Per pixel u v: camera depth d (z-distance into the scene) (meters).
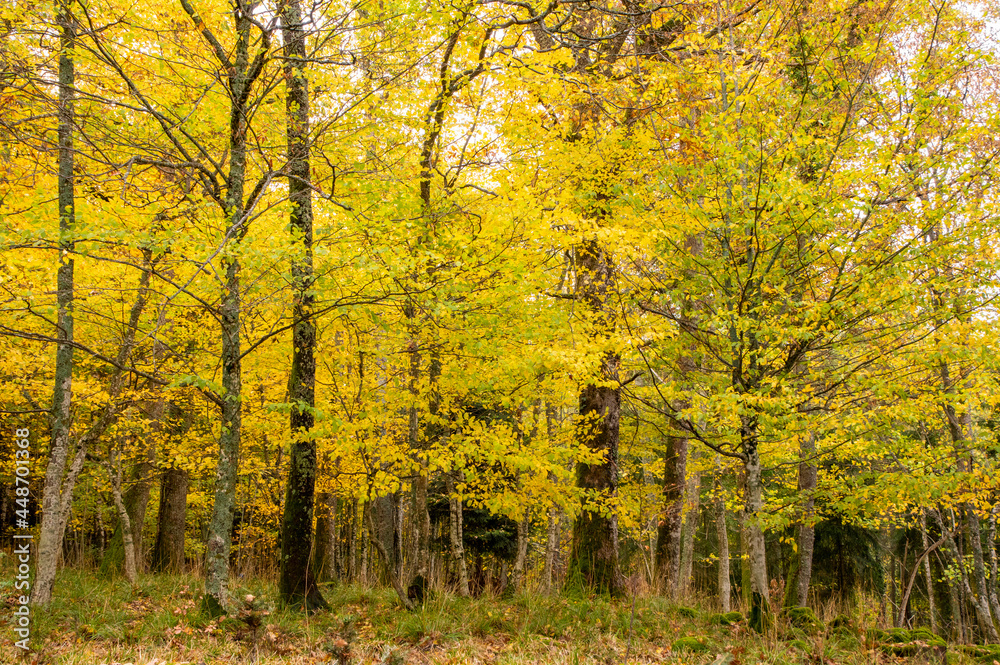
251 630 5.51
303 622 6.83
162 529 12.80
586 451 8.61
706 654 6.21
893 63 7.42
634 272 8.40
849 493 7.49
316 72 7.51
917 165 6.79
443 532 14.41
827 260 7.16
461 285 6.70
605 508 8.95
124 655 5.20
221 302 7.16
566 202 7.84
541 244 7.79
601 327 7.92
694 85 8.12
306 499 7.94
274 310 8.22
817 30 7.52
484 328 7.64
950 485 7.11
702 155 7.54
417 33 6.91
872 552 18.70
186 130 6.60
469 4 6.87
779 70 7.60
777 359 7.16
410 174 7.81
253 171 8.21
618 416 10.15
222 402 6.86
